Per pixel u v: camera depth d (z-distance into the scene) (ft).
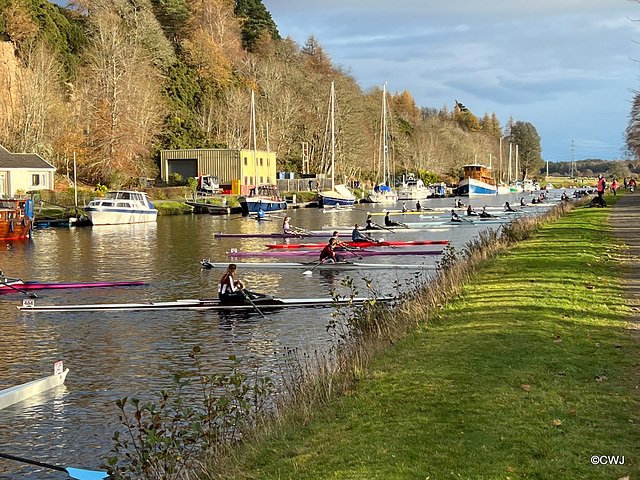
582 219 119.65
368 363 36.91
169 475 26.61
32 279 92.94
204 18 452.35
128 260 112.37
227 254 119.03
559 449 24.11
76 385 44.73
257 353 51.70
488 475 22.45
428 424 27.25
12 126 244.83
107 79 264.93
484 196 419.54
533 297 49.98
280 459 25.91
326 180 343.05
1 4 273.13
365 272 94.63
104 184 261.85
